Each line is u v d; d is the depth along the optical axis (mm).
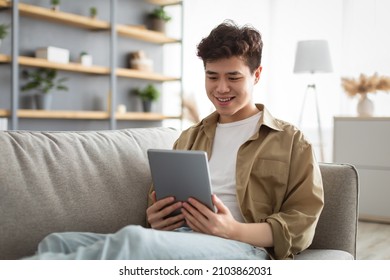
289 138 1374
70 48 4168
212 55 1334
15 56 3439
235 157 1421
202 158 1152
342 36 4629
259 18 5109
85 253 981
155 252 1012
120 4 4668
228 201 1377
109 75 4359
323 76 4789
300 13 4906
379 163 3660
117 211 1444
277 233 1230
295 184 1337
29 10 3533
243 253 1160
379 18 4457
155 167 1244
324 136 4801
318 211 1290
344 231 1468
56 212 1279
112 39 4262
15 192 1203
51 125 4043
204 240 1115
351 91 4559
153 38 4828
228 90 1349
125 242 982
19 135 1332
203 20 5383
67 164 1365
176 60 5500
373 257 2660
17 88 3473
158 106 5184
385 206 3654
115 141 1565
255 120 1454
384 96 4359
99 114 4160
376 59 4484
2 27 3393
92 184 1401
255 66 1384
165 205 1271
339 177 1495
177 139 1666
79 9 4234
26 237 1201
